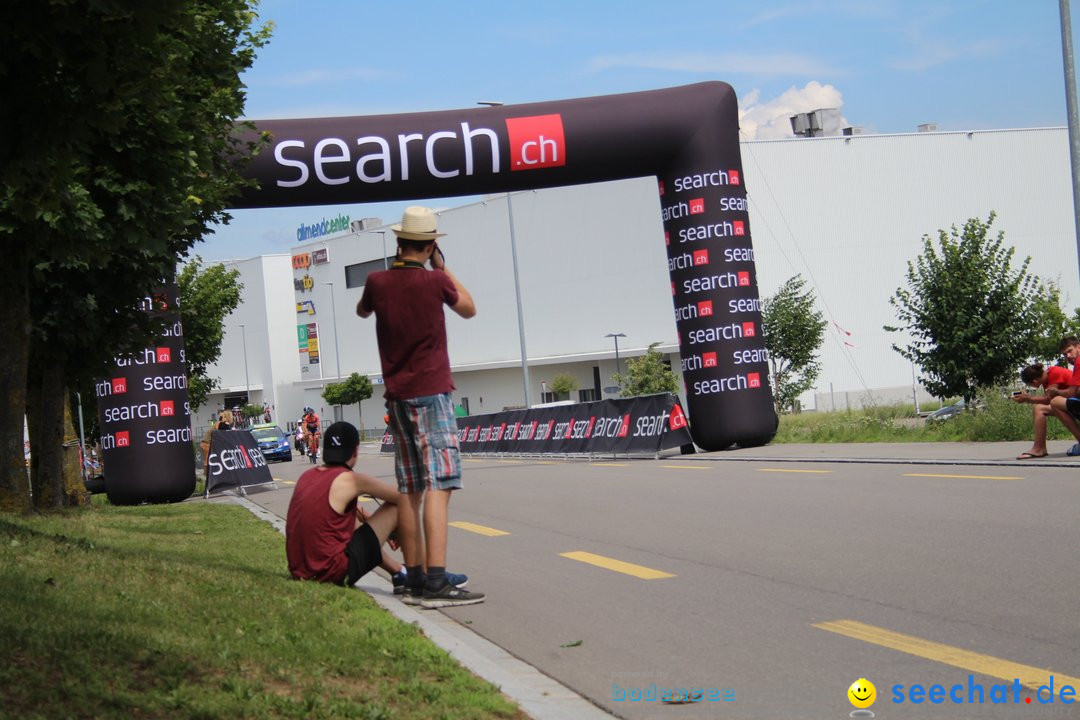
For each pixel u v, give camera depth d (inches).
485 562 449.4
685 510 570.6
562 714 222.8
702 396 1035.3
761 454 938.1
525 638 302.8
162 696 204.4
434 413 346.6
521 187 981.8
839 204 2701.8
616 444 1107.9
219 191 669.9
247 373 4379.9
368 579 414.3
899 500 530.0
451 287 342.3
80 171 439.8
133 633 247.6
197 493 1186.0
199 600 301.9
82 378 718.5
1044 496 500.7
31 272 616.1
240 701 205.9
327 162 917.8
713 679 249.1
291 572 362.3
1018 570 342.0
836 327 2677.2
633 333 2856.8
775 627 294.5
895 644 267.7
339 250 3745.1
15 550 360.5
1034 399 672.4
